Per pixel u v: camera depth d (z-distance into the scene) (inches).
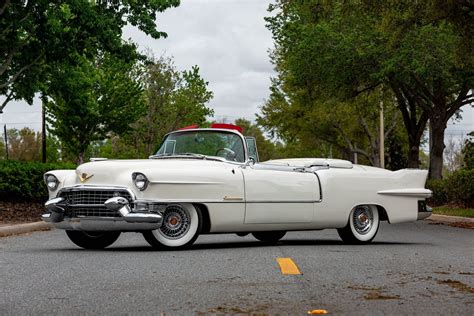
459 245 443.2
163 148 434.9
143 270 297.7
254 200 408.2
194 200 387.2
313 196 432.1
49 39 930.7
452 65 1083.3
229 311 207.6
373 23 1093.8
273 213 416.8
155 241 384.2
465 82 1170.0
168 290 245.8
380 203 459.2
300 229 436.5
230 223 402.0
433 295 234.8
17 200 842.2
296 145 2588.6
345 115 1819.6
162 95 1974.7
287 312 205.5
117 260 333.7
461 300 225.6
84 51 973.2
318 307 213.2
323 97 1289.4
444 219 811.4
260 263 321.7
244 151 420.2
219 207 395.5
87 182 381.7
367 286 254.2
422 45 1051.9
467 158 1424.7
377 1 840.9
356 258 345.1
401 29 868.0
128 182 377.7
